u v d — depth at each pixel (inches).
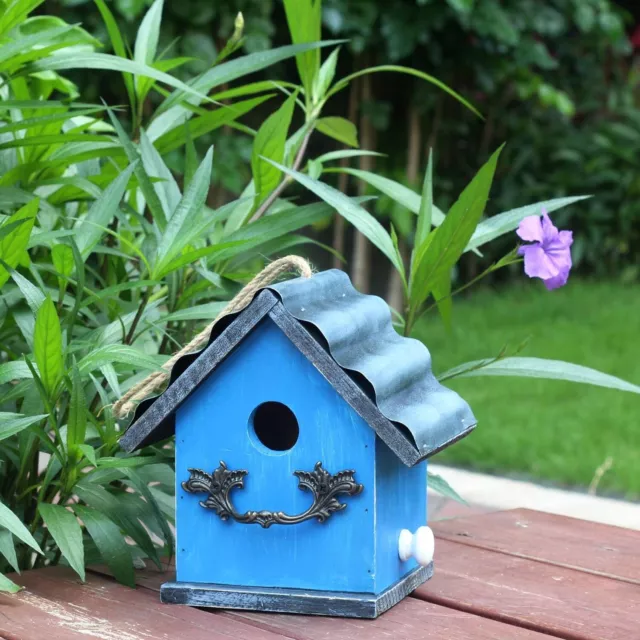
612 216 296.5
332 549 55.3
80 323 73.3
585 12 268.4
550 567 65.2
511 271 288.8
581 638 52.5
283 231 67.8
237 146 225.0
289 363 55.1
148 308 67.7
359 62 251.3
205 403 56.5
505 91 281.6
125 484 75.3
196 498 57.0
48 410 59.2
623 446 147.3
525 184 293.4
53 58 67.9
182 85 65.3
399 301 255.0
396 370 55.3
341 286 60.0
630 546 70.2
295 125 252.1
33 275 66.3
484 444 147.9
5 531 59.4
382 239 66.6
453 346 209.5
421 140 269.0
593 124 312.7
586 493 131.8
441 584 61.3
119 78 210.5
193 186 63.7
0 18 68.0
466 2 222.2
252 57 73.0
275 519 55.3
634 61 324.5
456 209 61.4
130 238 80.9
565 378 63.4
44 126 76.2
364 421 54.2
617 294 268.5
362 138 255.8
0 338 73.2
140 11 199.2
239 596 55.7
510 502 126.0
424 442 52.4
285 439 64.5
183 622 53.5
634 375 182.7
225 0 210.8
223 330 55.3
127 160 78.7
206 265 68.1
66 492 62.9
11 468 71.1
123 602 56.9
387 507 56.6
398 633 52.2
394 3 232.2
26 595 58.1
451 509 122.4
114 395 68.7
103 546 60.1
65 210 80.9
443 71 253.0
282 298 53.6
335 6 226.2
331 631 52.5
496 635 52.2
